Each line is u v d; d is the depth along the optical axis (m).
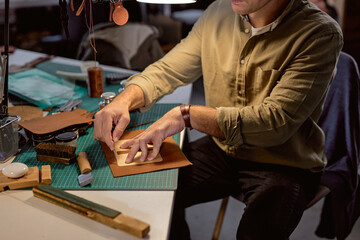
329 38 1.16
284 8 1.24
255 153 1.38
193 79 1.55
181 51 1.50
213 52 1.43
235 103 1.41
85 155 1.10
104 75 1.84
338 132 1.49
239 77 1.34
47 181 0.98
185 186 1.41
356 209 1.52
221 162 1.47
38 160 1.11
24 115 1.36
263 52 1.27
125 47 2.30
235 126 1.14
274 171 1.35
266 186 1.28
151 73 1.42
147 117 1.40
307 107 1.16
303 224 2.00
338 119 1.48
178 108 1.19
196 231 1.97
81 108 1.46
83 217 0.86
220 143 1.49
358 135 1.45
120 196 0.94
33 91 1.54
